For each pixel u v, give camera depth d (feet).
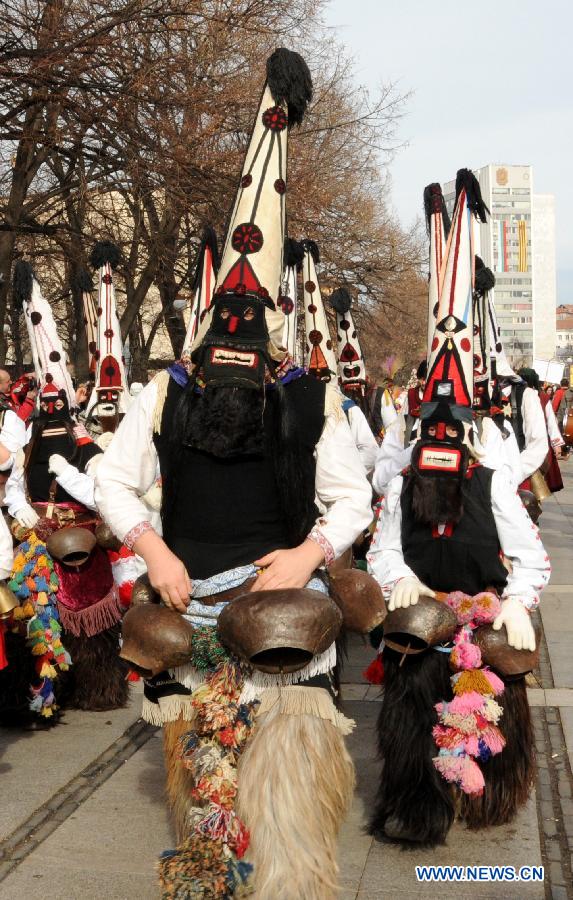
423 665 12.78
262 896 9.14
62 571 18.42
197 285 19.47
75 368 63.26
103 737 17.74
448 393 13.41
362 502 10.07
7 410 19.43
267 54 54.80
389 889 11.80
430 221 16.12
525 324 627.87
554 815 14.02
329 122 67.97
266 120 10.34
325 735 9.55
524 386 26.50
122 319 65.00
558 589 30.35
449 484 12.73
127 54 47.85
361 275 82.79
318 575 10.36
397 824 13.00
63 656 17.94
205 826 9.50
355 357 29.01
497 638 12.53
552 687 20.17
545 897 11.63
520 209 626.64
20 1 47.14
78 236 57.31
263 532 10.07
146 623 9.93
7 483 18.19
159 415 10.13
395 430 19.15
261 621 9.20
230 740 9.71
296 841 9.16
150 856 12.77
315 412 10.06
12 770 16.06
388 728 12.89
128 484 10.30
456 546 12.91
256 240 10.12
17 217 55.47
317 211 61.93
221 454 9.84
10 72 44.01
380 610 11.07
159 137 49.98
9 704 18.38
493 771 13.15
